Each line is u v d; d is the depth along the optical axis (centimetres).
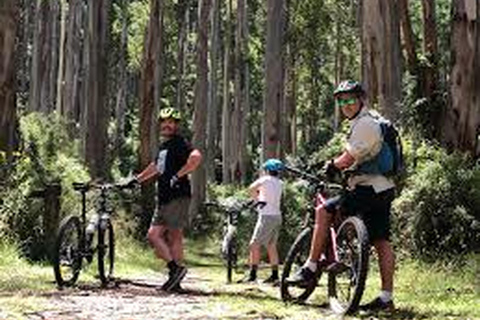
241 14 4569
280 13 2500
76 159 1966
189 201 978
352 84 699
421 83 1784
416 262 1241
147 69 2889
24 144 1633
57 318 627
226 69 4641
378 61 1862
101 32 3244
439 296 913
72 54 4331
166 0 4653
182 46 5338
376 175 698
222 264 2095
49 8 4475
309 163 790
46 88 4394
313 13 4219
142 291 920
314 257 743
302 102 5612
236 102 4553
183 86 5369
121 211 2175
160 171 969
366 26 1892
